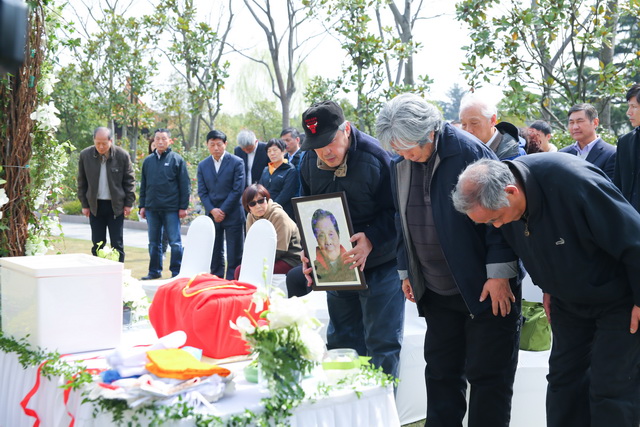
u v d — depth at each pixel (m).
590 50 8.34
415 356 3.86
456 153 2.93
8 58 1.06
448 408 3.25
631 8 8.40
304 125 3.32
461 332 3.25
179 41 14.68
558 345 2.99
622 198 2.61
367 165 3.41
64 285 2.97
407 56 11.66
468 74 8.77
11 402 3.03
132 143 17.88
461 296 3.12
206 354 2.96
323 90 12.09
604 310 2.75
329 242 3.30
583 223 2.58
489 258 2.93
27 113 3.94
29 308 2.99
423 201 3.10
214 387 2.35
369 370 2.63
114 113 17.44
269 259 4.28
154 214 8.34
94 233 8.52
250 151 8.43
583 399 2.96
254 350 2.38
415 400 3.89
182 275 5.18
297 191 7.39
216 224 8.00
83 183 8.43
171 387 2.29
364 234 3.34
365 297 3.56
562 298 2.82
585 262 2.65
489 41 8.44
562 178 2.59
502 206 2.54
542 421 3.53
